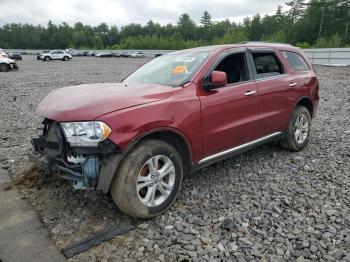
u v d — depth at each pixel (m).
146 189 3.38
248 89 4.27
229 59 4.26
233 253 2.82
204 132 3.73
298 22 77.50
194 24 124.19
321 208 3.57
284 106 4.93
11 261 2.74
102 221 3.32
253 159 5.08
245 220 3.33
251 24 105.38
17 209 3.58
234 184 4.18
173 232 3.12
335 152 5.41
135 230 3.17
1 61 24.73
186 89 3.62
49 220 3.35
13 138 6.36
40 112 3.38
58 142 3.15
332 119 7.90
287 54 5.29
